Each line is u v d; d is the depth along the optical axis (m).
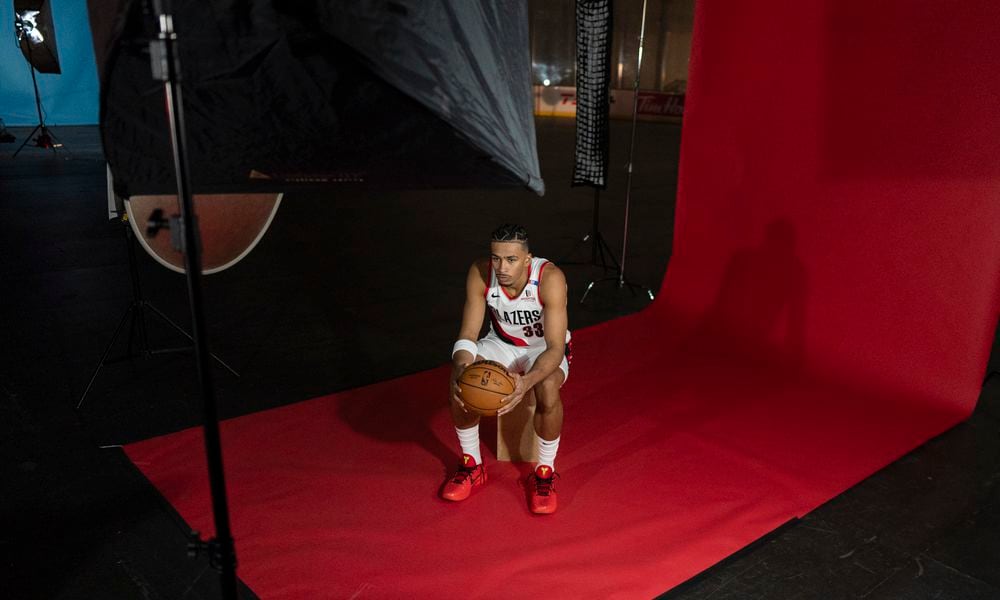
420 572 2.69
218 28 1.43
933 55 3.86
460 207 10.16
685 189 5.31
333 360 4.80
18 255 7.10
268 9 1.43
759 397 4.29
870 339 4.35
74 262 6.92
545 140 17.34
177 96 1.36
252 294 6.17
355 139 1.54
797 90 4.48
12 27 17.31
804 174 4.54
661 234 8.57
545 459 3.12
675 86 22.67
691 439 3.76
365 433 3.77
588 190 11.43
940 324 4.06
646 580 2.66
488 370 2.85
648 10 22.95
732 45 4.78
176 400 4.14
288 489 3.24
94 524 2.97
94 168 12.24
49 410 3.98
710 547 2.87
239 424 3.86
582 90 6.07
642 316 5.54
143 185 1.56
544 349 3.32
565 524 3.01
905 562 2.81
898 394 4.26
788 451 3.66
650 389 4.37
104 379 4.39
